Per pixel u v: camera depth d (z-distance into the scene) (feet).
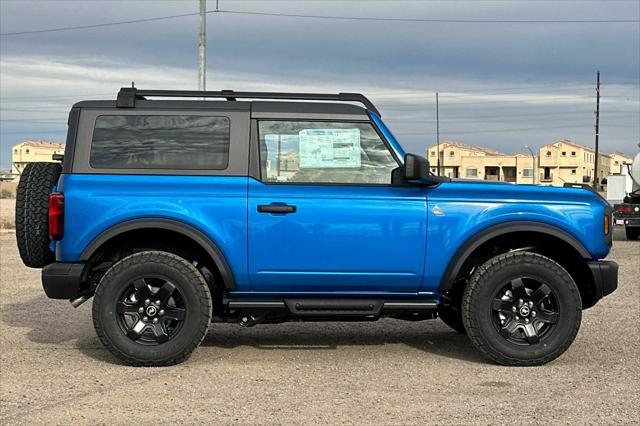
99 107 20.02
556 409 15.75
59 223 19.34
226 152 19.84
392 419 15.05
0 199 190.49
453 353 21.42
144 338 19.62
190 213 19.43
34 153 377.91
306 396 16.78
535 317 19.76
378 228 19.63
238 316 20.61
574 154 262.47
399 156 19.98
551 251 21.53
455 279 20.04
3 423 14.78
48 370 19.20
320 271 19.63
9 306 29.89
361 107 20.29
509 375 18.76
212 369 19.33
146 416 15.26
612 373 18.92
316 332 24.70
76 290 19.29
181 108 20.03
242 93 20.26
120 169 19.65
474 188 20.03
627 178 71.31
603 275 20.13
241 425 14.69
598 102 205.46
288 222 19.51
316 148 20.03
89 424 14.75
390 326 25.90
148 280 19.45
